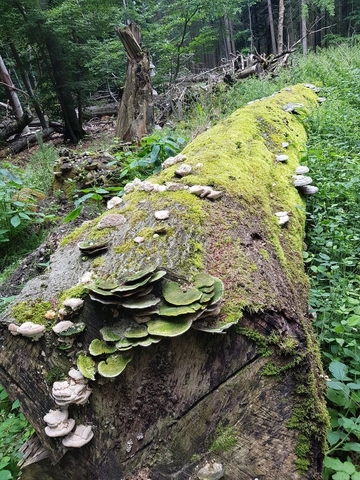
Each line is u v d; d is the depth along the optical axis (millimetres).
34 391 1650
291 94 6590
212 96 9812
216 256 1872
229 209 2275
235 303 1602
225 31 21406
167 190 2424
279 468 1486
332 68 9508
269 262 2051
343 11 22766
